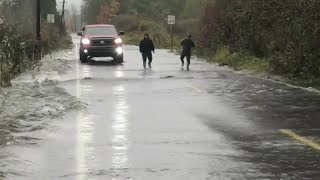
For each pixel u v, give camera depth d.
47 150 10.91
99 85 23.08
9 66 25.20
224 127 13.25
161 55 51.53
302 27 24.16
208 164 9.73
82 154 10.56
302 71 24.62
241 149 10.89
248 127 13.24
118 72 30.33
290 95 19.52
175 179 8.81
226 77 27.00
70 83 23.94
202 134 12.39
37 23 42.66
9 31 34.53
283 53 27.25
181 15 99.12
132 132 12.69
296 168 9.45
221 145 11.25
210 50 43.53
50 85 22.72
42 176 9.04
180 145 11.27
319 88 21.56
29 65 31.16
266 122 13.93
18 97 18.48
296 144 11.33
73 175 9.09
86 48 38.72
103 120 14.32
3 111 15.51
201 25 50.41
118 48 39.16
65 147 11.17
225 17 40.28
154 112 15.65
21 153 10.64
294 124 13.62
